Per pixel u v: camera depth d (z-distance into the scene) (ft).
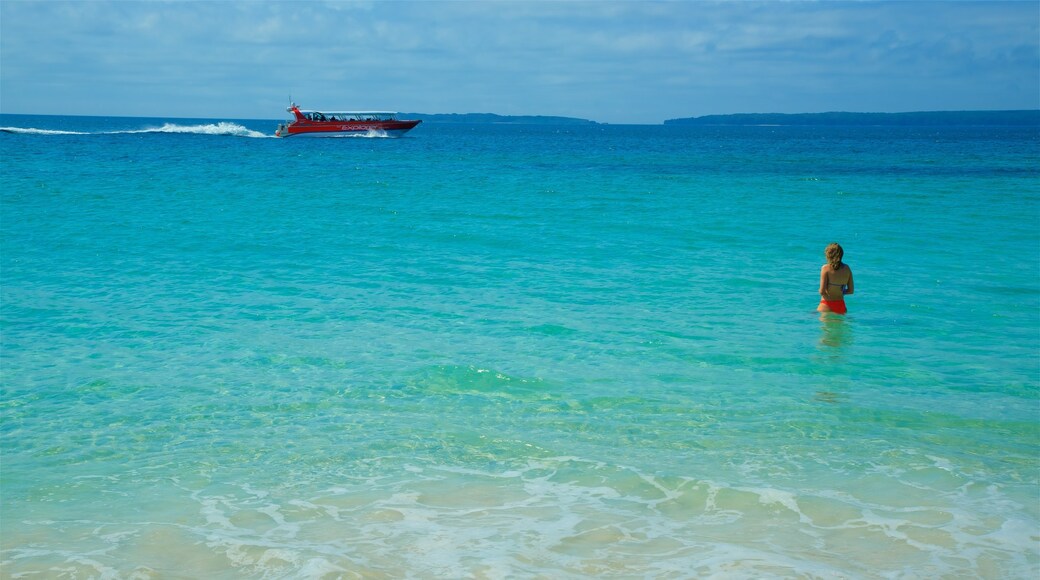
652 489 19.88
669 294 44.04
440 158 203.00
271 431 23.81
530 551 16.65
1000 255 57.31
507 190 108.68
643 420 24.94
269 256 54.95
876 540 17.28
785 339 34.94
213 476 20.57
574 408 26.03
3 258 52.26
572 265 52.85
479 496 19.43
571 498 19.35
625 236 65.92
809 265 53.36
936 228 71.61
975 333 36.24
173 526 17.72
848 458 22.00
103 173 124.57
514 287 45.60
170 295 42.37
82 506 18.75
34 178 112.16
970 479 20.67
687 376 29.60
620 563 16.17
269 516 18.29
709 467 21.27
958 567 16.12
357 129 322.55
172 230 65.92
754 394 27.61
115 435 23.41
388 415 25.27
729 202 94.12
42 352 31.76
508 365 30.68
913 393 27.89
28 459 21.58
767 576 15.67
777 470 21.13
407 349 32.73
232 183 112.88
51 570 15.71
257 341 33.71
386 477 20.56
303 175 132.77
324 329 35.83
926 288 45.91
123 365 30.19
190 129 396.16
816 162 193.88
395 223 72.49
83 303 40.22
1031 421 25.21
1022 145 330.13
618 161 196.13
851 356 32.40
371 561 16.11
